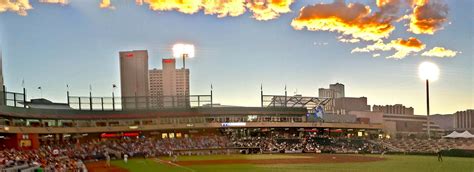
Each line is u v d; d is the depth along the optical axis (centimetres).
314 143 12825
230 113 13738
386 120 18112
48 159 7656
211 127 13450
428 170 6250
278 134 14225
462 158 8744
